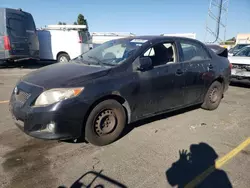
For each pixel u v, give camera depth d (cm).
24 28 1025
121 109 328
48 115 270
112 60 352
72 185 237
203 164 284
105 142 323
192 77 421
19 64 1245
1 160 277
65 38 1269
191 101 441
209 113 484
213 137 364
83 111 286
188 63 416
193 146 331
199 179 254
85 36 1336
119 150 313
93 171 262
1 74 903
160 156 300
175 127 400
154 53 373
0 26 943
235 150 323
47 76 310
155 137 357
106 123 320
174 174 262
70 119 280
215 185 244
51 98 274
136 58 342
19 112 284
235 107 534
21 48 1016
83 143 329
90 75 301
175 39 411
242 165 284
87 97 286
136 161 286
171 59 395
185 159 295
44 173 255
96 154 300
